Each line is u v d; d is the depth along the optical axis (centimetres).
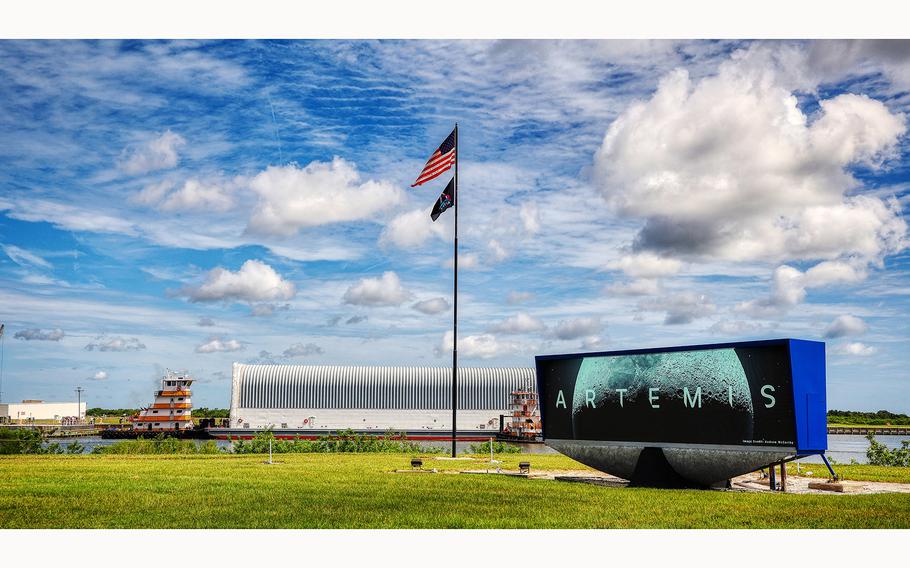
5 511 1723
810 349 2109
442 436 11638
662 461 2342
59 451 4353
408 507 1803
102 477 2400
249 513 1708
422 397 12062
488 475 2647
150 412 11675
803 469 3022
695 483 2333
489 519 1655
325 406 11856
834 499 1986
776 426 2103
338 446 4566
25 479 2341
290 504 1834
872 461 3638
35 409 18375
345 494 2022
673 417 2317
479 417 12050
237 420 11688
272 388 11850
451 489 2158
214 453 4272
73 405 19125
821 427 2097
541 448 10288
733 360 2203
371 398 11956
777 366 2111
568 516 1695
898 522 1638
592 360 2536
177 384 11750
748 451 2152
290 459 3381
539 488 2208
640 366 2414
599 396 2502
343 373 12062
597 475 2753
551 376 2652
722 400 2216
